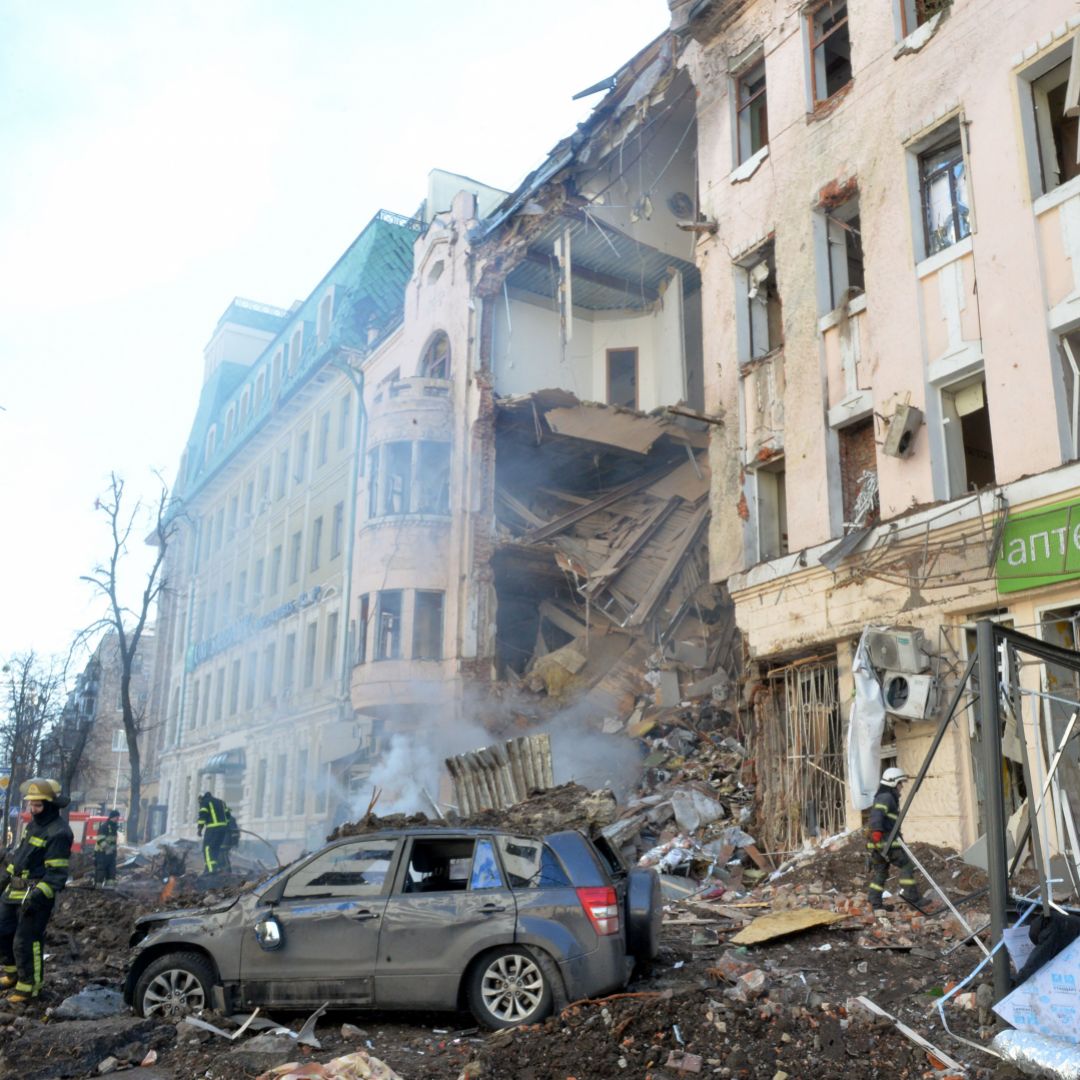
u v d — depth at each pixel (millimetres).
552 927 7285
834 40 17609
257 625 37844
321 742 28812
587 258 26219
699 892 12680
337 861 7969
